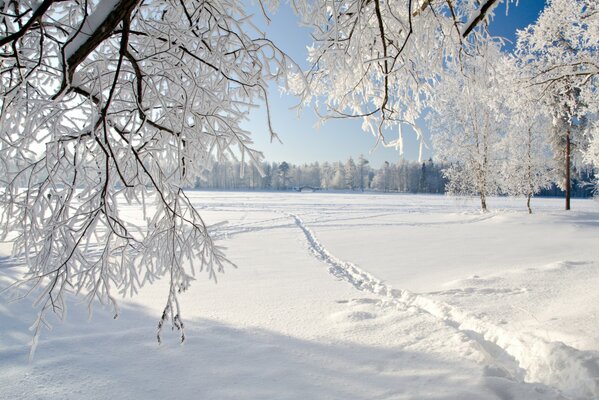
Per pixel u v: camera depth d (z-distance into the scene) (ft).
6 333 14.01
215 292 20.17
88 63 7.51
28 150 7.35
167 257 8.04
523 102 29.60
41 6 5.79
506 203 147.02
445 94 11.82
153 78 7.55
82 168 7.07
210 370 10.13
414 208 106.73
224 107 7.55
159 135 7.84
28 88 8.06
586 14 26.63
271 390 8.98
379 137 9.12
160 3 7.90
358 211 94.12
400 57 9.21
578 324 11.98
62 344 12.12
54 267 7.13
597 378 8.06
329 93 11.07
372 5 8.37
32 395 8.92
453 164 80.84
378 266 28.50
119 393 8.98
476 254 32.68
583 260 25.35
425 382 8.98
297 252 36.19
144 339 12.50
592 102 28.78
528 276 20.63
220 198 157.89
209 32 7.13
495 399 8.00
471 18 9.54
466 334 12.44
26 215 7.34
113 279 7.84
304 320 14.66
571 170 88.94
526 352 10.53
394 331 12.85
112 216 6.89
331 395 8.66
